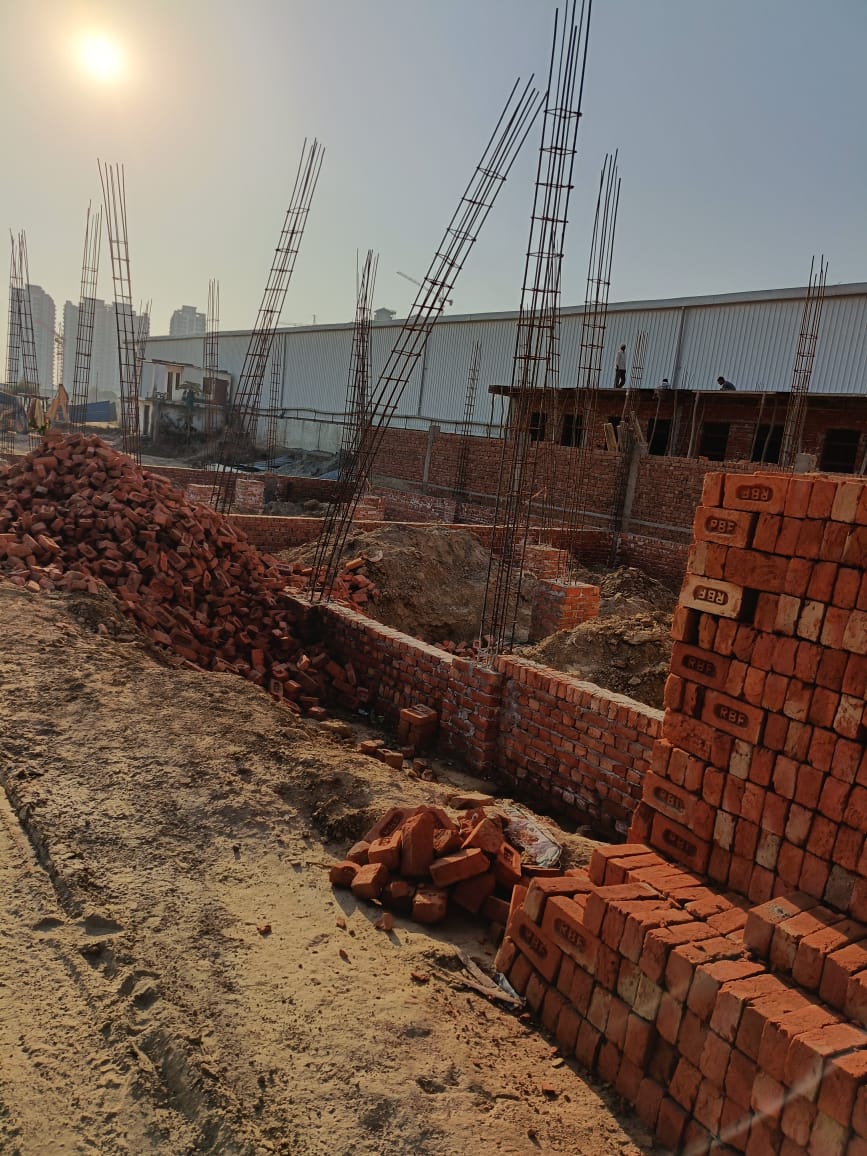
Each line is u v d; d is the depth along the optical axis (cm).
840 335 2250
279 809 489
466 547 1419
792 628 325
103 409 5403
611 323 2856
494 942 407
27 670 632
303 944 368
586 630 955
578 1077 317
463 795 554
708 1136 271
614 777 598
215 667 866
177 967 337
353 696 875
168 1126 260
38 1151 244
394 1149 260
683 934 304
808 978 274
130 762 514
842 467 1986
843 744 303
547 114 805
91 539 977
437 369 3647
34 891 380
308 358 4553
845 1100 229
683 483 1855
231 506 1808
